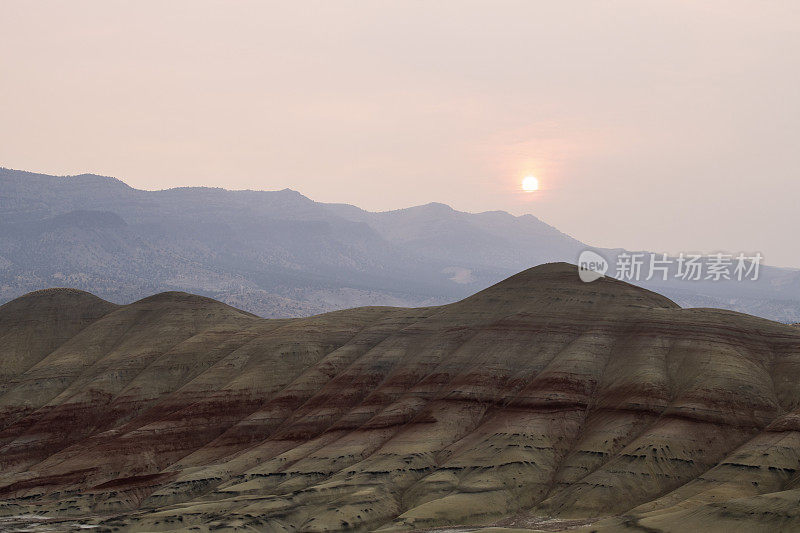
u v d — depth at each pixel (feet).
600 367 451.94
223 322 634.43
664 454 360.07
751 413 386.11
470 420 435.53
